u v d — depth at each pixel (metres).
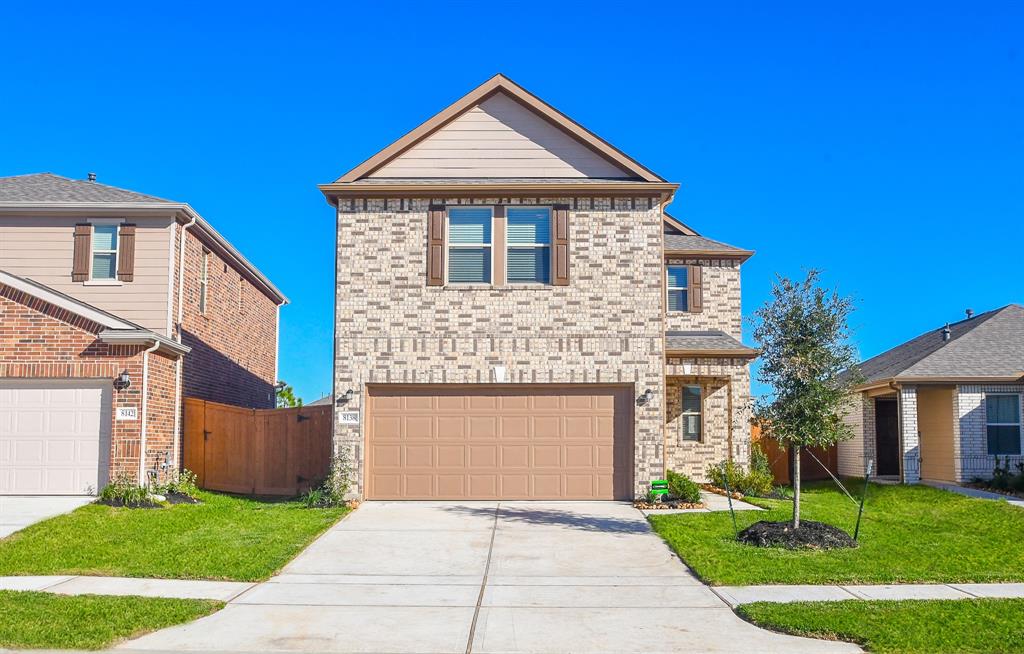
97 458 16.56
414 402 17.23
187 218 20.02
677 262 24.53
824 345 13.21
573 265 17.23
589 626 8.94
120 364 16.64
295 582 10.93
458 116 18.00
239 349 24.89
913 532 14.38
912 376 21.55
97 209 19.50
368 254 17.27
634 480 16.91
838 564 11.74
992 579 11.00
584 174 17.77
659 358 17.09
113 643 8.13
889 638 8.29
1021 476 19.38
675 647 8.22
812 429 13.13
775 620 8.91
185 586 10.60
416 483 17.09
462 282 17.31
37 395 16.70
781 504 17.55
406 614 9.39
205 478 19.38
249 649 8.09
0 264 19.62
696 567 11.52
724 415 21.95
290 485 18.77
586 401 17.28
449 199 17.38
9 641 8.00
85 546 12.59
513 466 17.14
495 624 9.00
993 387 21.56
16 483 16.52
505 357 17.08
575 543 13.30
